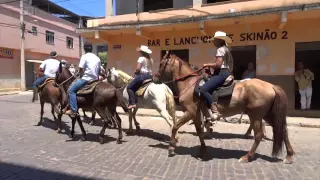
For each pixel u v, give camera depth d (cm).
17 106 1548
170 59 707
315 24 1175
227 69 630
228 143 807
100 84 799
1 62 2519
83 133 833
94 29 1430
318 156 682
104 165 609
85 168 589
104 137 870
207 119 652
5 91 2502
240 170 582
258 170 582
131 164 617
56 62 1026
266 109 623
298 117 1178
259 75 1260
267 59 1246
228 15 1157
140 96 836
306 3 1112
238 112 648
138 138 866
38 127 1001
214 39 635
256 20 1199
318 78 1301
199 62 1363
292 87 1214
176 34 1404
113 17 1477
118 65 1543
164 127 1032
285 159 630
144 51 865
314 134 924
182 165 614
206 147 716
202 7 1284
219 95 628
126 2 1680
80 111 1367
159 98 792
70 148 740
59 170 576
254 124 633
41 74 1034
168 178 537
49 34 3184
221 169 589
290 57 1213
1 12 2491
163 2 1625
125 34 1509
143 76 847
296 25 1198
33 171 569
